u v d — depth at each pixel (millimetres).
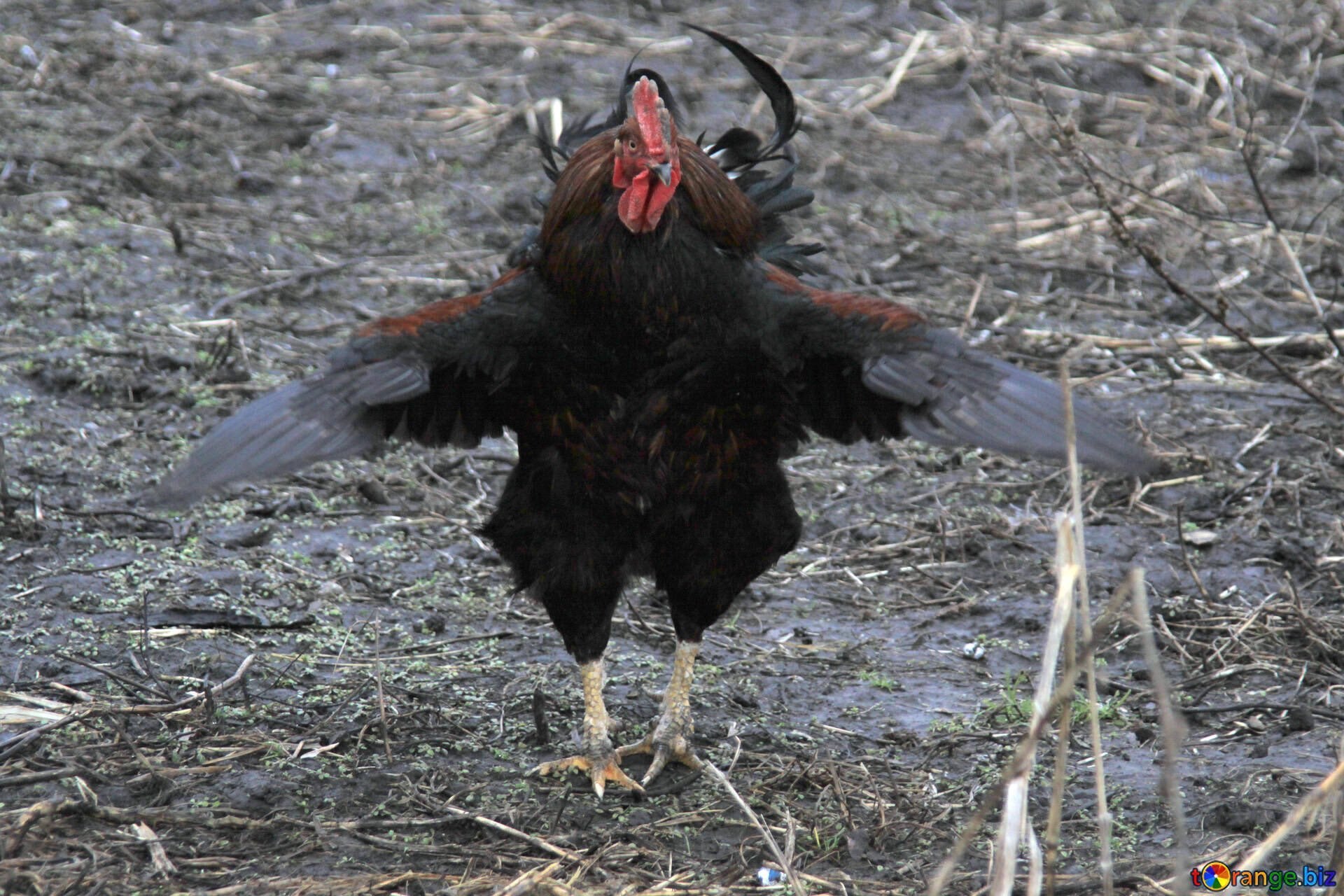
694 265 8219
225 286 17578
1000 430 7730
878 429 8914
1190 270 19031
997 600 12141
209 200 20062
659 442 8531
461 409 8867
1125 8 27234
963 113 23828
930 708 10492
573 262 8195
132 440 13930
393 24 26422
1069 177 21359
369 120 22953
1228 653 11125
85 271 17375
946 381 7973
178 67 24234
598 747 9242
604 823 8797
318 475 13758
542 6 27375
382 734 9594
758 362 8477
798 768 9445
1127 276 18672
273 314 16922
